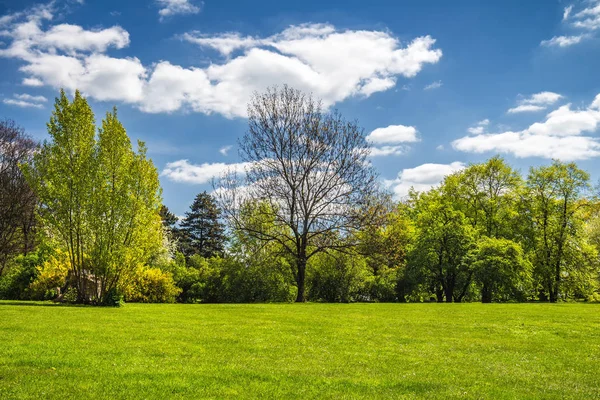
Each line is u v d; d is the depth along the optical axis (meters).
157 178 26.55
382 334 15.66
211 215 80.50
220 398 7.71
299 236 38.06
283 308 26.23
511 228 49.50
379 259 38.84
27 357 9.80
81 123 24.61
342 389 8.48
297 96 37.50
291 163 37.16
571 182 46.69
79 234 24.80
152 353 11.00
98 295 25.22
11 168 42.59
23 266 34.47
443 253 43.78
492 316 22.31
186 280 45.53
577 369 10.75
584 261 46.09
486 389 8.75
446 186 53.69
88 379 8.45
